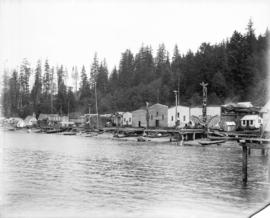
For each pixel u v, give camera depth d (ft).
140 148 148.66
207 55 280.92
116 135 228.22
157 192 61.52
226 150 139.13
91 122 326.65
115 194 60.13
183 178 75.20
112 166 92.17
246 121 200.64
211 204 54.13
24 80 280.10
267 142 92.94
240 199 57.00
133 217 48.08
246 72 226.99
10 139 209.05
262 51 209.56
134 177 75.97
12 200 54.60
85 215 48.67
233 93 241.55
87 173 80.43
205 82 271.90
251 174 80.59
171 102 298.35
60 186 65.51
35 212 49.42
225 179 74.28
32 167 88.43
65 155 118.32
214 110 225.15
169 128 229.04
